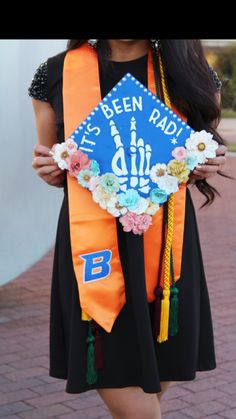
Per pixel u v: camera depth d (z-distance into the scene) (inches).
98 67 88.8
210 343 96.1
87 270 87.1
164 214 88.8
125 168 87.3
